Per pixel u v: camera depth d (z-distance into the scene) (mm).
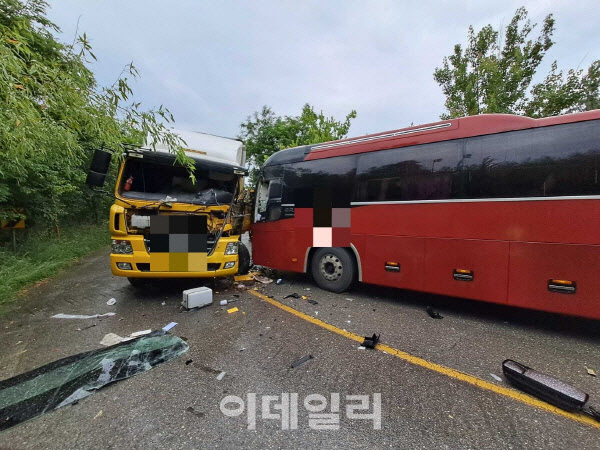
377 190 4887
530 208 3637
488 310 4590
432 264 4359
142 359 3002
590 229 3301
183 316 4262
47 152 3977
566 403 2242
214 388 2525
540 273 3584
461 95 14078
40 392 2451
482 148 3971
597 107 11438
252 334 3645
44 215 9781
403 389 2523
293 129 21938
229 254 5160
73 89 2814
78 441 1938
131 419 2146
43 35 3088
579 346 3369
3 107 2484
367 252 5016
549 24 12867
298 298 5172
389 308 4664
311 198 5652
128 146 4609
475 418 2174
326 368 2857
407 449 1888
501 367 2898
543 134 3576
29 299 5098
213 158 5738
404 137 4641
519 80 12688
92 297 5199
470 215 4043
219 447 1891
